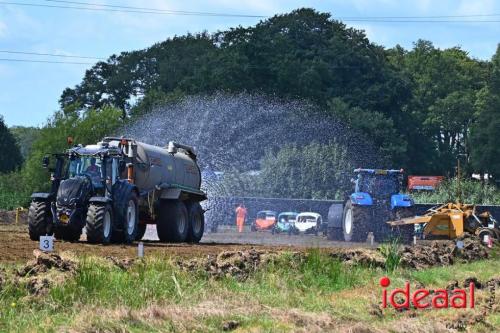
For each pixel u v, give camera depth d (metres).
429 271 55.09
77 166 67.38
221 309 34.78
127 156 70.94
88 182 66.00
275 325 33.28
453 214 88.50
